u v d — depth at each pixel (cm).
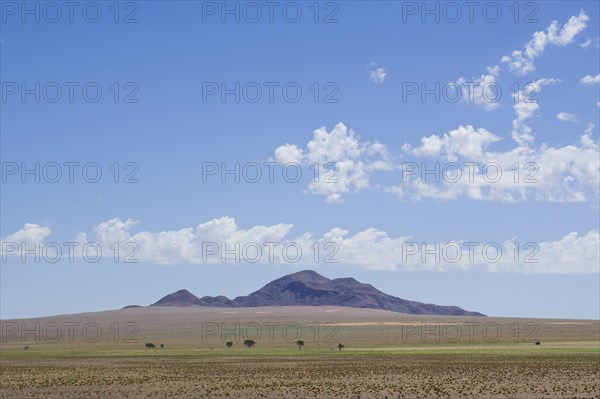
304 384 8369
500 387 7681
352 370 10775
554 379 8556
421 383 8331
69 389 8050
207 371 10969
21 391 7888
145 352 19375
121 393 7569
